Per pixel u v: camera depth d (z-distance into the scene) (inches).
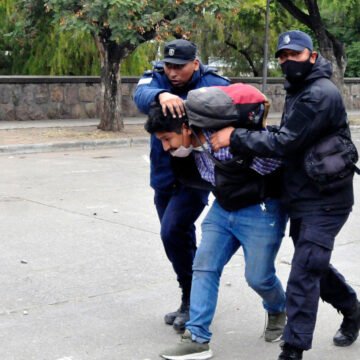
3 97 832.3
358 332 181.0
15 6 780.6
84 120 868.0
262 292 168.7
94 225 316.8
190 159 171.0
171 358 163.9
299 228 159.2
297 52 150.3
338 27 1251.8
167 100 161.8
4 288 226.4
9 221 324.5
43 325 194.1
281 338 176.7
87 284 231.1
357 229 312.7
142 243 285.0
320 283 170.9
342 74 903.1
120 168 507.8
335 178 151.2
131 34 636.1
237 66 1266.0
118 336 186.2
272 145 150.3
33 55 988.6
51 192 402.3
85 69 973.2
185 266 185.8
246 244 163.8
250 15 1018.1
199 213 182.2
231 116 154.8
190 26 643.5
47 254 268.1
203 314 163.9
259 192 159.6
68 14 639.8
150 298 217.5
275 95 1077.1
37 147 627.2
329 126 151.3
